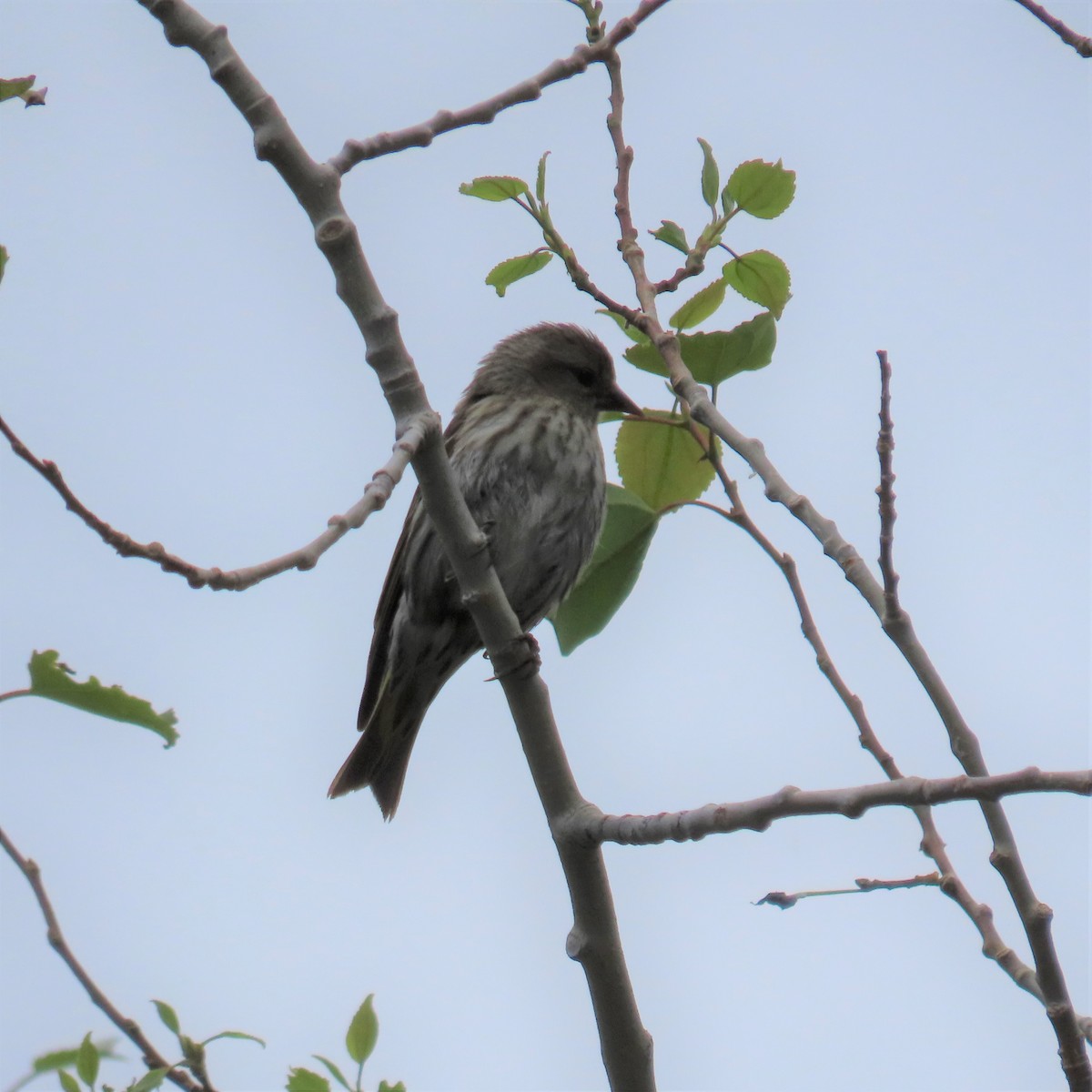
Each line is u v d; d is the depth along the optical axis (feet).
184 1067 21.84
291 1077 23.53
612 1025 23.68
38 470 16.15
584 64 24.13
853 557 21.31
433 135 22.76
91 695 20.21
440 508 24.34
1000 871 19.72
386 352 23.25
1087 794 15.83
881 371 20.95
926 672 20.52
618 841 22.57
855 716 22.52
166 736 20.59
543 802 23.97
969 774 20.10
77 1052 22.20
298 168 22.22
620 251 26.27
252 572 16.93
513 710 24.45
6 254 18.33
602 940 23.62
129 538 16.33
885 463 20.77
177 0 21.75
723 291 26.35
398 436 23.24
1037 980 19.76
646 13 24.50
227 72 21.89
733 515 24.43
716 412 23.34
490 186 26.66
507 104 23.30
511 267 26.86
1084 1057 19.12
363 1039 23.85
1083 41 22.95
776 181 26.43
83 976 21.59
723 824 19.93
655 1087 23.90
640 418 26.76
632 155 25.89
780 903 21.45
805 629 23.29
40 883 21.72
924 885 21.61
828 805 18.19
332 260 22.76
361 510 18.07
